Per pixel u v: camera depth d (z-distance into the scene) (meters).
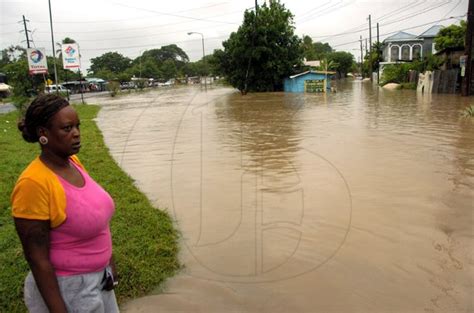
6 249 4.47
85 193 2.08
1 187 6.91
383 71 43.03
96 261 2.15
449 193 6.22
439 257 4.29
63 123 2.02
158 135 13.20
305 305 3.53
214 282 3.92
